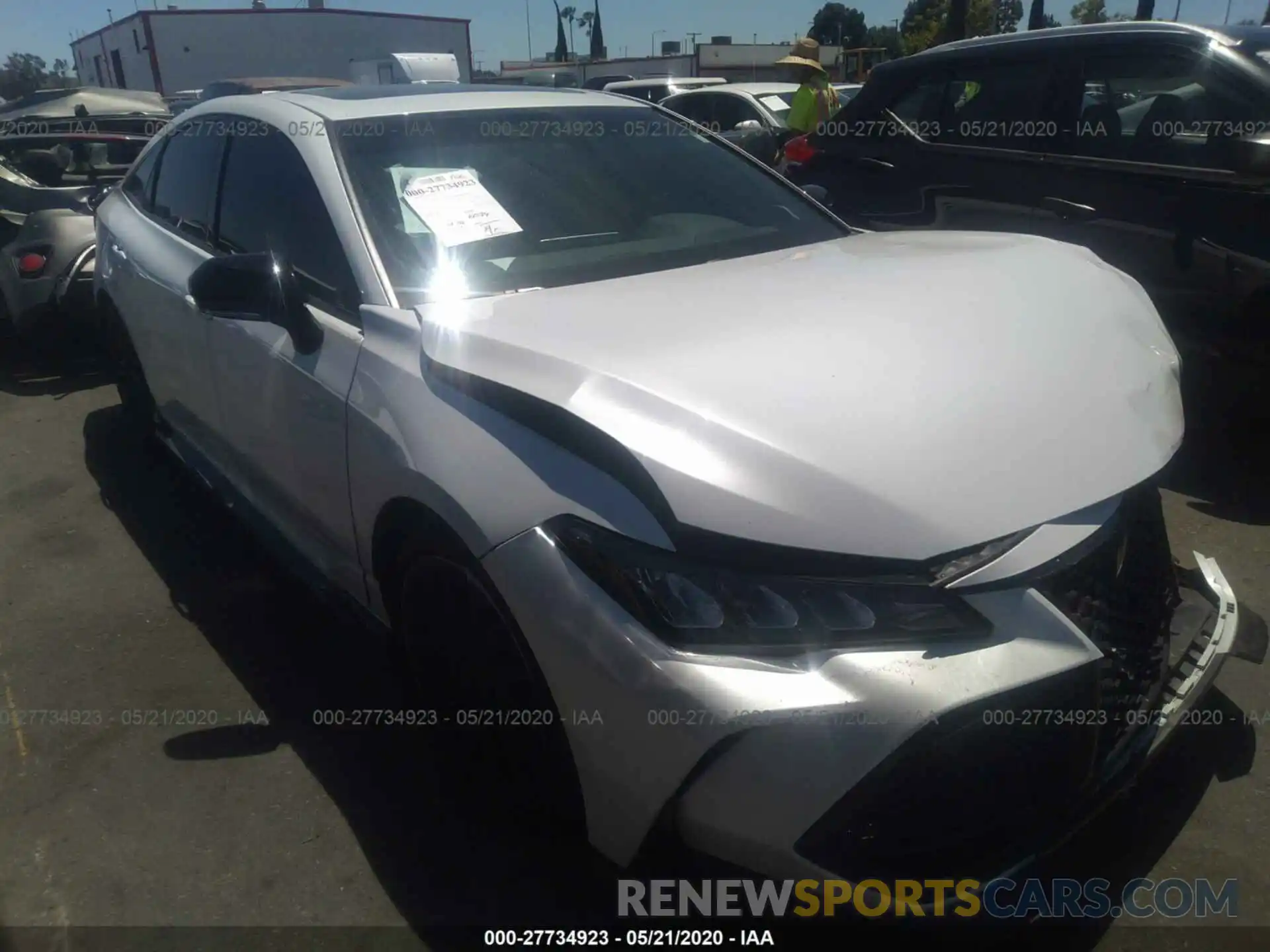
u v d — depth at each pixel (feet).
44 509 14.06
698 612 5.67
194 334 10.92
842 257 9.21
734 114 34.94
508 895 7.37
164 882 7.63
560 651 6.05
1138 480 6.37
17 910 7.43
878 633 5.59
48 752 9.08
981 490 5.89
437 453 6.86
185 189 12.28
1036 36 15.61
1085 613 6.00
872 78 18.30
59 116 26.21
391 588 8.23
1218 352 13.20
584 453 6.21
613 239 9.32
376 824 8.09
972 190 16.12
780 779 5.54
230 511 11.60
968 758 5.70
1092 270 8.70
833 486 5.75
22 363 20.90
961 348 6.89
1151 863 7.45
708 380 6.37
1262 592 10.86
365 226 8.63
